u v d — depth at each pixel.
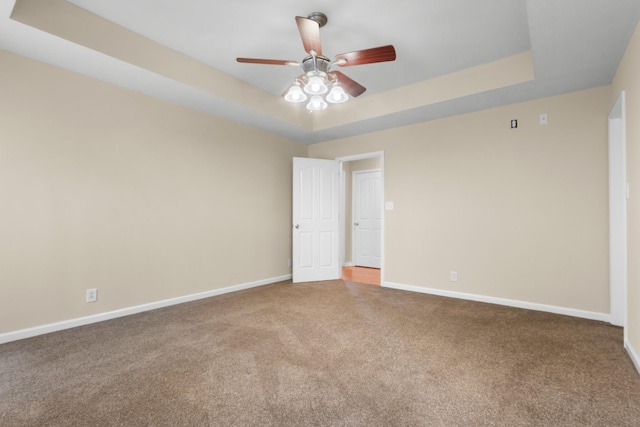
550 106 3.21
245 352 2.27
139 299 3.19
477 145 3.66
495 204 3.53
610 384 1.83
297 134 4.71
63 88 2.68
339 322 2.91
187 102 3.43
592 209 3.00
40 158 2.57
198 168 3.70
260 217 4.48
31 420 1.51
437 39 2.64
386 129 4.42
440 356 2.20
